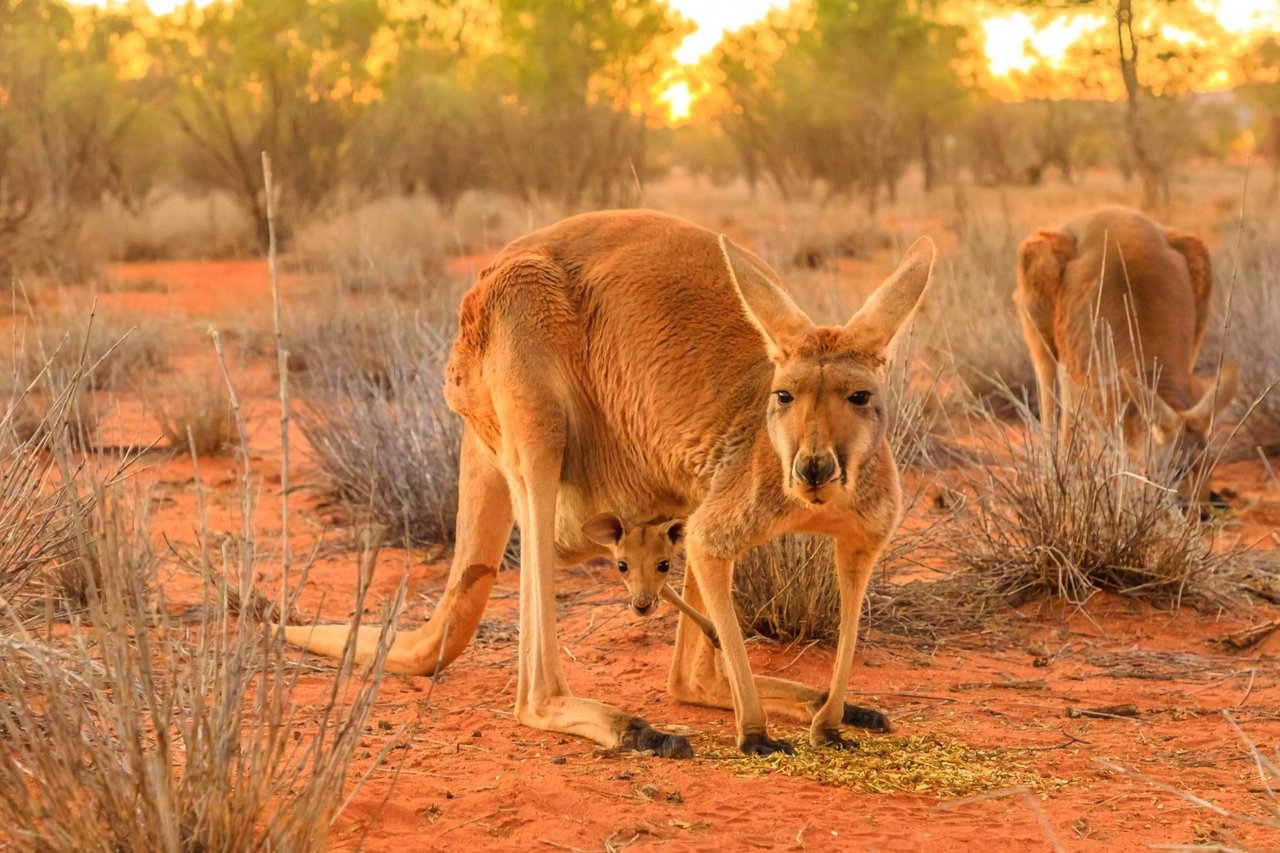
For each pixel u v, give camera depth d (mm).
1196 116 57688
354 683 8617
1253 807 6617
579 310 8125
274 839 5082
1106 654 9625
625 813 6352
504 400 8070
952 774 7051
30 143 34312
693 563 7395
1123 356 14102
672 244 8023
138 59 48062
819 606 9594
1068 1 37969
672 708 8406
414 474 13070
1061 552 10773
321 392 15945
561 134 39719
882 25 49125
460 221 40562
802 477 6449
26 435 13953
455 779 6871
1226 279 21422
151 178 47656
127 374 19578
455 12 51688
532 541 7938
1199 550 11039
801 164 47188
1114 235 15055
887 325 6785
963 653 9695
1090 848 6055
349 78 41844
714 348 7582
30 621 7590
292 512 13656
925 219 40562
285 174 39844
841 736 7496
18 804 5094
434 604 10789
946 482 12953
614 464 8250
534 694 7828
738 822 6320
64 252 30984
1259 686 8875
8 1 33781
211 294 30078
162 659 6945
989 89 57688
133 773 4910
